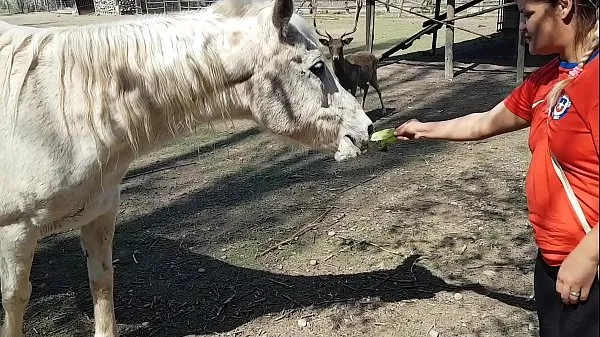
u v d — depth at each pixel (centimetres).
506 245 345
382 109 670
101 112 210
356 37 1311
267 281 316
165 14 234
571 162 154
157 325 282
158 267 335
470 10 1706
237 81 224
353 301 296
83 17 2158
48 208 216
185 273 327
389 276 317
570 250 161
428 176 460
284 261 336
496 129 211
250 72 223
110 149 217
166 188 459
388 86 827
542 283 178
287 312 289
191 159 531
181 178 482
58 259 351
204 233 376
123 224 393
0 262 228
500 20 1353
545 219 166
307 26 233
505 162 484
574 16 152
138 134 220
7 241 220
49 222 223
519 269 320
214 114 228
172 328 280
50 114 209
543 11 156
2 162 212
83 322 289
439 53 1095
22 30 225
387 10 1795
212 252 350
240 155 535
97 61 208
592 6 149
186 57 214
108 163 221
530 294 296
